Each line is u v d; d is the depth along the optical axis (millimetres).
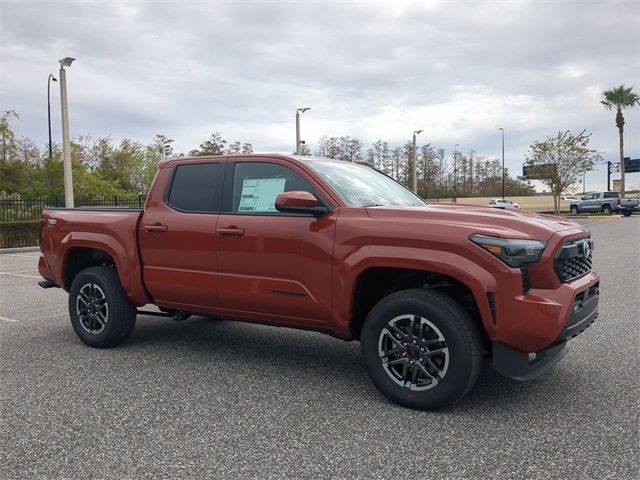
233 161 4852
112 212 5492
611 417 3693
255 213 4590
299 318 4398
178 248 4926
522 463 3055
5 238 19297
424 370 3787
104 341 5445
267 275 4449
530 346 3578
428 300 3750
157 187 5227
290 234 4316
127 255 5230
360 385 4402
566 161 41188
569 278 3795
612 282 9539
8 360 5125
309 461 3102
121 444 3338
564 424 3582
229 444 3326
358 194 4535
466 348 3641
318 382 4477
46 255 5977
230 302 4691
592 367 4793
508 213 4145
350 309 4090
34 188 32062
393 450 3227
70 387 4363
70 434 3486
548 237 3654
